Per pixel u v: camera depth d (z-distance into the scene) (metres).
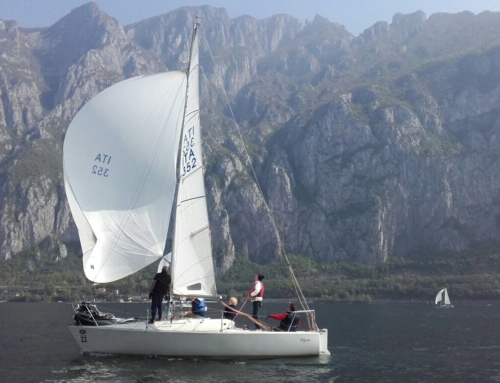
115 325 32.56
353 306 151.75
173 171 35.41
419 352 42.31
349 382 29.09
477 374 32.53
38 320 80.00
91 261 34.59
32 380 28.83
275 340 32.50
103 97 35.62
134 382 27.27
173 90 35.69
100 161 35.38
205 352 31.88
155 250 35.03
